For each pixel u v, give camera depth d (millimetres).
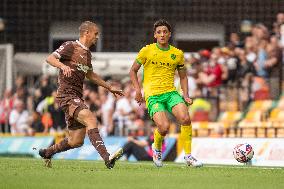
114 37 51156
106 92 41344
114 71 45812
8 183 15711
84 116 20375
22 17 51750
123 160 34250
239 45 42312
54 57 20578
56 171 19266
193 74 40438
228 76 40062
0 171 19125
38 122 43281
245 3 48781
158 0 50438
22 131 44250
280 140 28781
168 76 22969
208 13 49750
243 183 16438
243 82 39625
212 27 49781
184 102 23125
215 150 31312
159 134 22859
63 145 21562
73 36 51969
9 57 47125
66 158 35781
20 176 17406
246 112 38969
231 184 16156
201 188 15156
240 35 48344
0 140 39875
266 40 40094
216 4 49531
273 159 28734
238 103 39500
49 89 43156
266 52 39656
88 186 15211
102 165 23797
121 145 34781
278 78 39625
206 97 39875
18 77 45312
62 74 20875
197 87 40094
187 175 18484
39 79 46031
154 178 17375
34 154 37844
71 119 20984
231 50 40781
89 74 21266
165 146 33375
